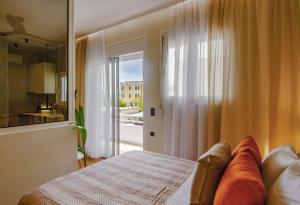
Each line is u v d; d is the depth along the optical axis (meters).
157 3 2.71
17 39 1.93
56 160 2.13
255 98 2.16
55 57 2.21
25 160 1.86
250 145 1.31
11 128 1.81
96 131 3.85
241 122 2.18
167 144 2.87
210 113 2.38
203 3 2.47
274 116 2.06
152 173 1.56
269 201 0.78
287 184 0.79
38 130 1.97
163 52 2.97
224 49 2.29
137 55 3.59
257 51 2.13
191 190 0.96
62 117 2.25
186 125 2.59
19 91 1.92
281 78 1.98
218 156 1.05
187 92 2.57
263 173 1.14
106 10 2.91
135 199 1.19
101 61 3.75
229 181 0.83
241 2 2.19
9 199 1.75
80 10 2.90
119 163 1.77
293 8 1.93
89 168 1.66
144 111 3.28
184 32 2.64
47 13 2.15
